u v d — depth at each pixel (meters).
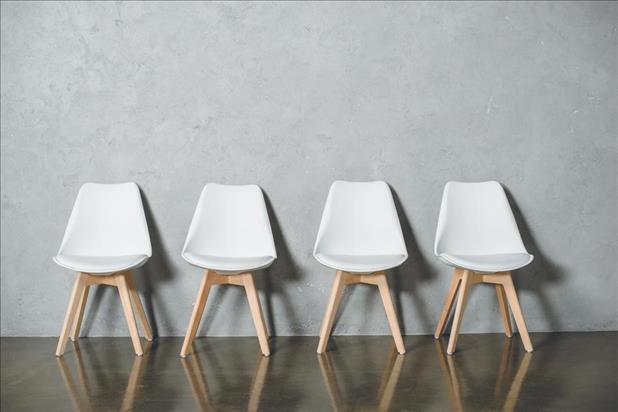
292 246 3.87
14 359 3.41
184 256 3.51
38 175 3.90
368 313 3.86
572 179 3.85
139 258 3.55
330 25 3.81
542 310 3.86
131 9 3.84
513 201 3.87
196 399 2.75
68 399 2.77
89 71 3.87
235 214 3.76
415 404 2.65
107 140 3.88
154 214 3.89
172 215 3.89
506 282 3.47
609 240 3.86
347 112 3.84
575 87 3.82
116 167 3.88
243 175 3.87
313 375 3.06
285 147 3.86
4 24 3.86
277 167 3.87
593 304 3.86
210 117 3.87
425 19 3.81
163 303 3.88
